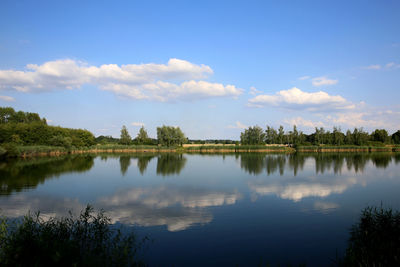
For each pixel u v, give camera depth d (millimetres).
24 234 9570
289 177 33125
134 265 9719
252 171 39062
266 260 10805
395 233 11422
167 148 101625
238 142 118750
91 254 9430
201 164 49875
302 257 11078
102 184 28000
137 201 20500
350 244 12070
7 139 68312
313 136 130000
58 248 8695
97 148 96500
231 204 19609
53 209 18047
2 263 8164
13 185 26859
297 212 17609
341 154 83125
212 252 11445
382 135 126125
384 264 9242
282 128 119000
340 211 17828
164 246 12000
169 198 21531
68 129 95000
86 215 13000
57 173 35938
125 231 13789
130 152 95688
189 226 14695
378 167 44188
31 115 96062
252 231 14000
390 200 21078
